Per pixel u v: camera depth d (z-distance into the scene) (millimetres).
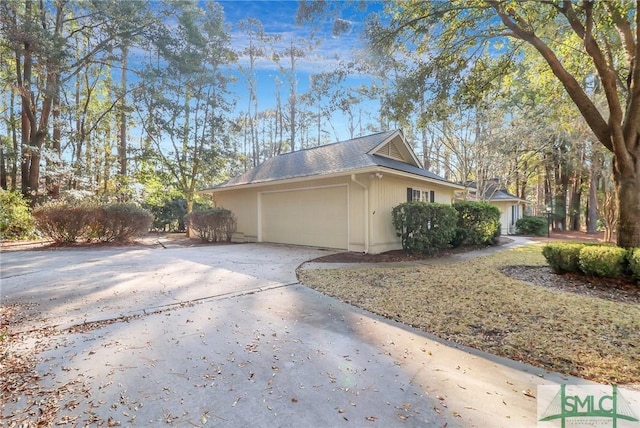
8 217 11617
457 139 18734
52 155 14555
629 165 5926
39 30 12344
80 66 15742
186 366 2715
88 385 2414
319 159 11516
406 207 8938
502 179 21641
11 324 3629
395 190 10070
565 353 2980
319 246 10672
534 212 30094
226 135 19750
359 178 9305
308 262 7797
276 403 2227
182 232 20453
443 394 2336
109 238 11156
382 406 2195
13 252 9102
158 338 3264
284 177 11227
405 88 7488
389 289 5254
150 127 17859
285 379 2533
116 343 3141
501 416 2086
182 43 16547
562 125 12047
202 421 2037
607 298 4684
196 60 17000
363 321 3838
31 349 3008
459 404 2215
